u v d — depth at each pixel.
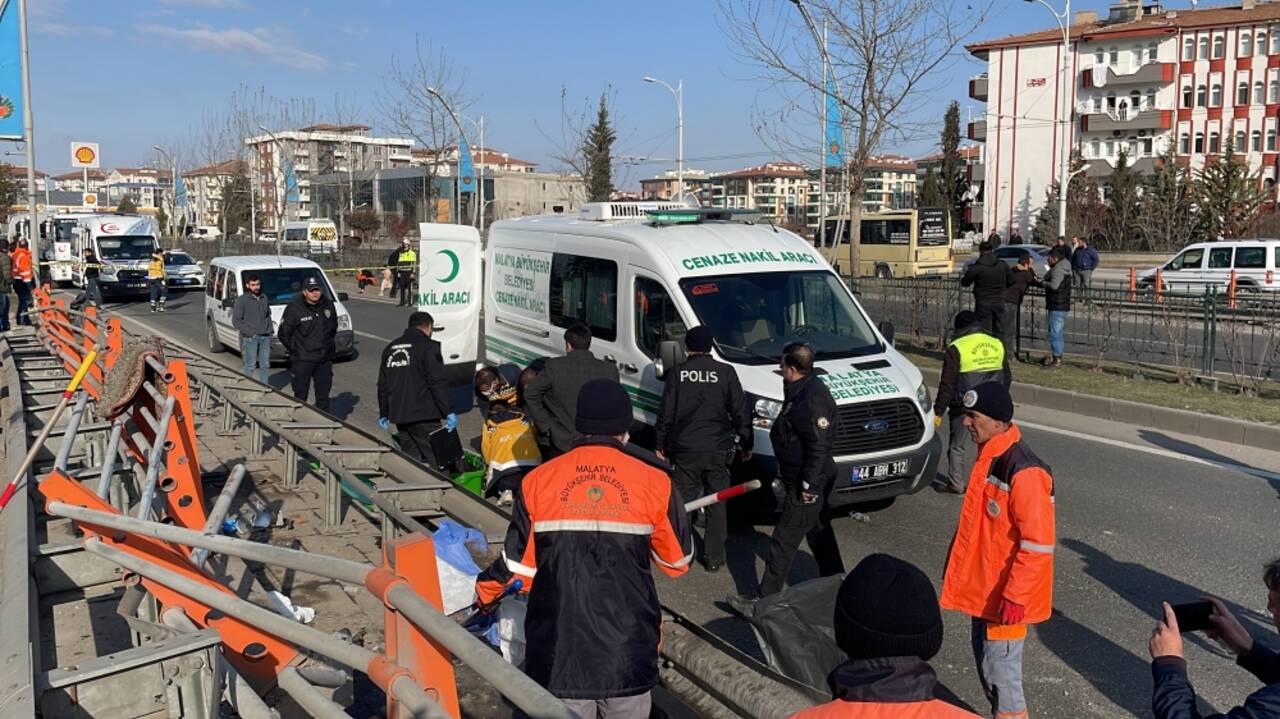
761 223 9.14
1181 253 24.09
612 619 2.95
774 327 7.68
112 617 4.97
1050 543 3.80
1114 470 8.77
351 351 16.12
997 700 3.95
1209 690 4.74
